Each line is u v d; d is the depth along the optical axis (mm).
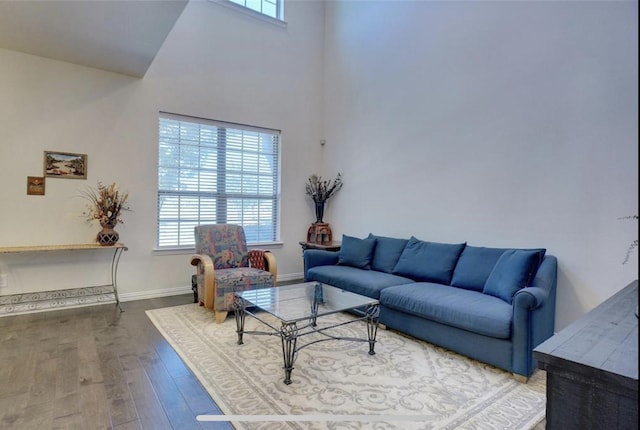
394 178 4441
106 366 2406
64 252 3740
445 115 3857
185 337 2953
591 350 1149
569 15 2924
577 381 1047
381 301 3160
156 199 4238
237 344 2824
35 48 3385
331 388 2168
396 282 3395
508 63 3316
